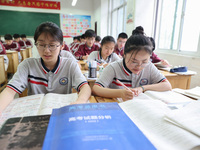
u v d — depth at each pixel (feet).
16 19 18.85
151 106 1.69
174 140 1.11
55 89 3.14
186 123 1.28
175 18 8.63
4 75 8.98
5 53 10.27
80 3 20.65
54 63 3.01
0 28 18.58
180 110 1.52
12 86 2.52
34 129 1.12
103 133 1.03
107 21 18.21
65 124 1.12
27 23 19.29
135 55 2.39
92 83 4.47
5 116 1.72
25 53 16.38
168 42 9.34
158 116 1.46
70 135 0.99
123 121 1.20
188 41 7.76
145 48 2.34
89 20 21.47
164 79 3.25
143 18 10.56
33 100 2.22
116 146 0.92
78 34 21.39
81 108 1.39
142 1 10.34
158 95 2.54
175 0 8.59
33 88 3.01
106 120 1.20
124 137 1.01
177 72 5.25
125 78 3.33
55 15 19.99
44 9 19.51
